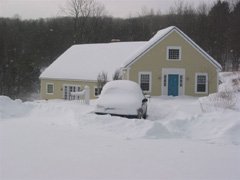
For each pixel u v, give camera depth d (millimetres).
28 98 63125
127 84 19609
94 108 18391
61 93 40719
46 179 7094
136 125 12898
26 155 8883
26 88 67125
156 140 11281
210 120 13078
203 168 7984
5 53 68750
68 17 81625
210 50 71812
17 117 16625
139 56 32750
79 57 43000
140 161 8500
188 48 33344
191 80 33500
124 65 32625
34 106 18578
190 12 83000
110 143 10539
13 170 7641
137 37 79188
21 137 11227
